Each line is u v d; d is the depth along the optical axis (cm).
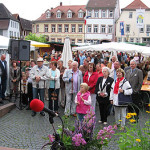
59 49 3453
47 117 763
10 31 5916
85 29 5575
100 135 321
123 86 633
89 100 604
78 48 1365
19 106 869
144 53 1198
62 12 5856
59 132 319
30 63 989
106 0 5538
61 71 910
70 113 781
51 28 5862
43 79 794
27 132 611
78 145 304
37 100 235
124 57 2242
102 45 1305
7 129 632
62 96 907
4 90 994
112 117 793
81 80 774
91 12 5494
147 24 5241
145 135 353
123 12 5325
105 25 5456
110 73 843
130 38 5331
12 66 974
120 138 340
